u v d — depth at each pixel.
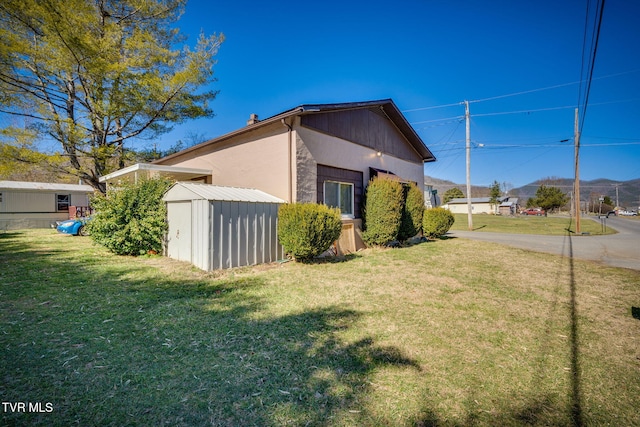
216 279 5.37
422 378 2.38
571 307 4.11
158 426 1.80
